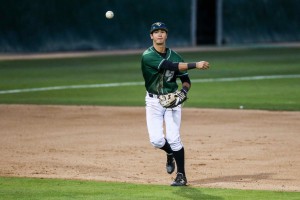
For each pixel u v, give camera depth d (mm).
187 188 29203
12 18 99000
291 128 43156
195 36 114438
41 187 29391
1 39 98500
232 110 50188
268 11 121562
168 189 29016
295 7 124062
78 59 91812
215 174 31922
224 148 37469
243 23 119000
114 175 31844
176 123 29969
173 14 111812
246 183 30266
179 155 29781
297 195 27875
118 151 36875
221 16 116062
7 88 63469
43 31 101438
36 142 39312
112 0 106688
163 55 29641
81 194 28172
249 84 65875
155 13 110250
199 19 115688
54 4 102125
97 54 99250
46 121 46062
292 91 60625
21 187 29406
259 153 36188
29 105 52969
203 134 41344
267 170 32625
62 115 48406
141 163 34188
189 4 113562
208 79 70000
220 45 115500
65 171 32594
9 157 35562
